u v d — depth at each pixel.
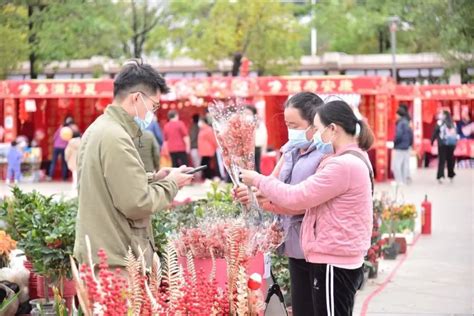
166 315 3.87
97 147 4.62
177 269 4.15
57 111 25.92
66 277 6.67
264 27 30.53
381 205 11.48
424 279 9.80
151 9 32.00
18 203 7.43
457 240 12.99
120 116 4.73
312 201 4.62
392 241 11.38
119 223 4.64
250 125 5.32
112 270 4.57
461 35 10.38
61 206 7.00
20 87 23.31
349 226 4.62
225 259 4.94
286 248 5.35
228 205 7.50
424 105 29.12
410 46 34.44
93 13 29.23
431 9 24.05
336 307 4.66
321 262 4.68
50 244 6.55
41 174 24.69
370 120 24.03
